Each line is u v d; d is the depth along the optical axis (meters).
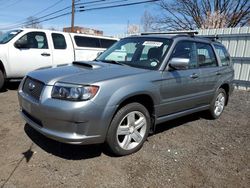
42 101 3.18
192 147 4.16
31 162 3.30
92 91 3.10
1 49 7.07
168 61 4.10
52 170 3.15
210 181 3.21
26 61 7.51
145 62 4.15
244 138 4.75
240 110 6.95
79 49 8.90
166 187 3.00
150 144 4.12
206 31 11.69
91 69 3.65
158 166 3.45
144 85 3.62
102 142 3.34
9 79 7.50
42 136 4.09
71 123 3.05
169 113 4.29
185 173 3.34
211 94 5.36
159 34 4.89
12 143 3.80
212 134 4.86
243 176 3.39
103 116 3.18
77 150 3.70
